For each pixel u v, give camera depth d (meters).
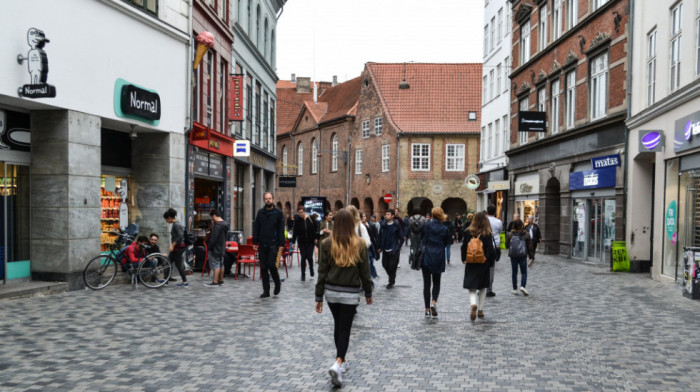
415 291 13.86
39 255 12.24
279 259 16.42
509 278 16.73
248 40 25.14
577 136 23.30
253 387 5.98
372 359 7.19
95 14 12.94
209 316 9.79
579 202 23.42
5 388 5.75
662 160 15.96
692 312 10.81
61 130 12.07
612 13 20.56
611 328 9.24
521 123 25.61
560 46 25.50
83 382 6.01
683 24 14.88
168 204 16.09
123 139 15.93
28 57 10.86
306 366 6.81
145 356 7.09
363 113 53.78
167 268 13.50
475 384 6.16
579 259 23.34
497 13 36.22
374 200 51.91
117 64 13.75
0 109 11.53
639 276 17.41
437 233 10.24
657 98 16.81
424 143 48.62
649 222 18.67
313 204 33.22
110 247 15.11
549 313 10.66
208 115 19.88
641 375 6.55
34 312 9.66
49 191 12.13
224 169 21.91
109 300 11.16
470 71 51.84
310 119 62.88
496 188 33.34
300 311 10.45
